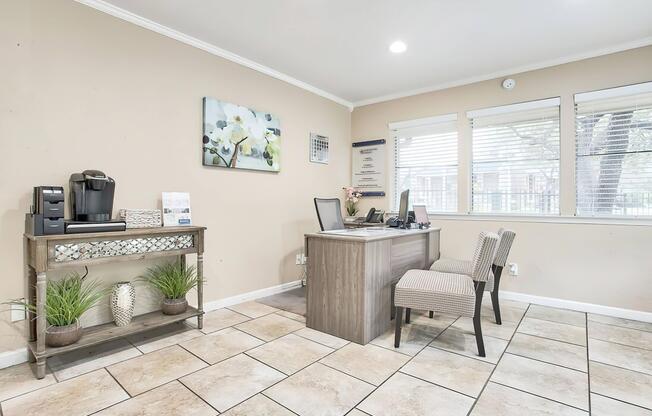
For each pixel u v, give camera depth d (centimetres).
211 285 319
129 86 264
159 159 281
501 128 375
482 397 177
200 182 310
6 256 210
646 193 303
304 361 217
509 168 371
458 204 399
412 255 321
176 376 196
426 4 247
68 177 233
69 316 208
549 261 342
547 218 341
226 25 280
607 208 320
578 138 331
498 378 197
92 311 245
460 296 221
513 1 242
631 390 185
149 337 254
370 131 477
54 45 227
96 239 213
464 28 281
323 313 266
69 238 198
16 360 211
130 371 202
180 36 292
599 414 164
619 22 269
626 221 305
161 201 281
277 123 379
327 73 381
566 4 245
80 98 239
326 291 264
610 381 194
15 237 213
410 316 308
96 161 246
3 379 192
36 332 206
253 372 202
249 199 353
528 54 328
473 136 393
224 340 249
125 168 261
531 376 199
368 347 239
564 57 332
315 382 191
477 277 226
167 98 286
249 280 353
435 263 320
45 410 163
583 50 319
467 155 394
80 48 239
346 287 252
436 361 218
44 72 223
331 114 459
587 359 221
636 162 307
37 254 189
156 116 279
